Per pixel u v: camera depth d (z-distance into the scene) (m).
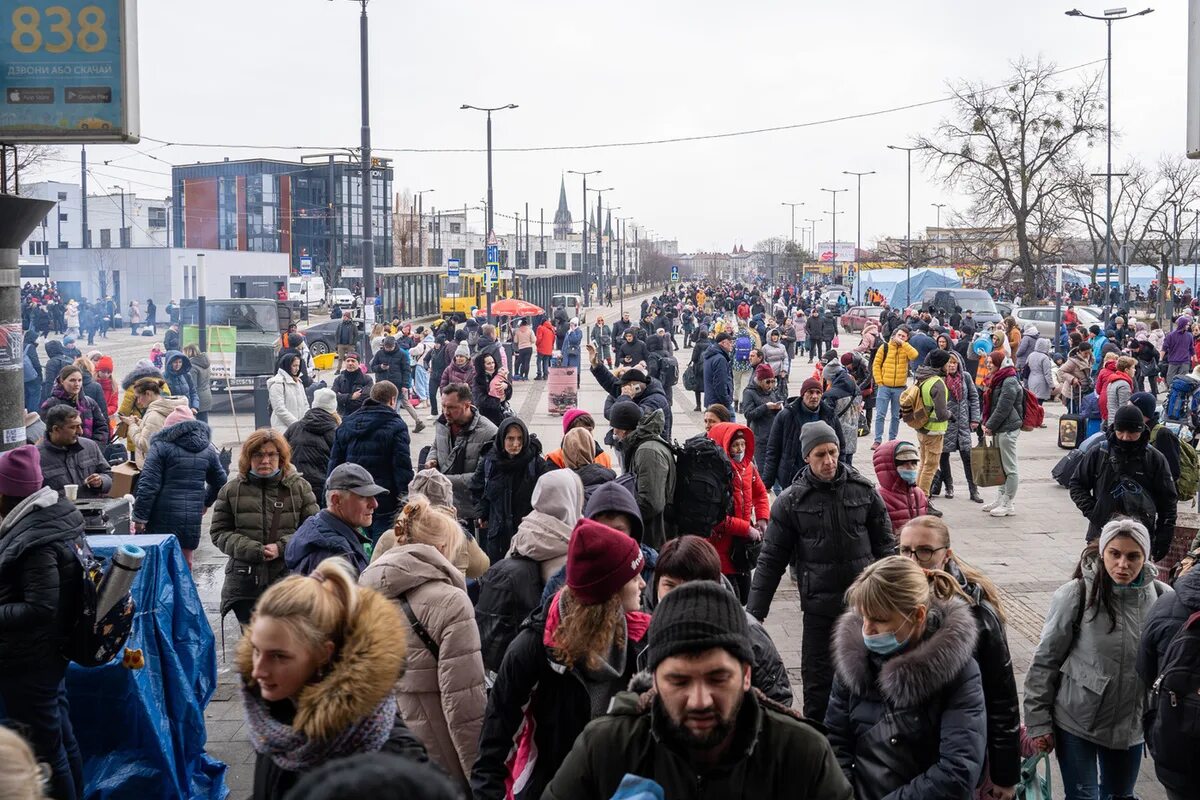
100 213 108.12
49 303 51.09
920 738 4.11
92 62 8.49
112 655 5.32
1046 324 43.25
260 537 7.81
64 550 5.20
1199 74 9.28
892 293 63.69
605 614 4.21
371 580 5.01
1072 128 57.66
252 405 26.28
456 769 5.03
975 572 4.92
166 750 5.97
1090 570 5.45
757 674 4.38
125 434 13.61
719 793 2.96
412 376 27.03
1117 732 5.41
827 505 6.54
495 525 8.58
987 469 14.03
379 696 3.18
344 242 103.12
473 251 129.12
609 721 3.10
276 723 3.19
